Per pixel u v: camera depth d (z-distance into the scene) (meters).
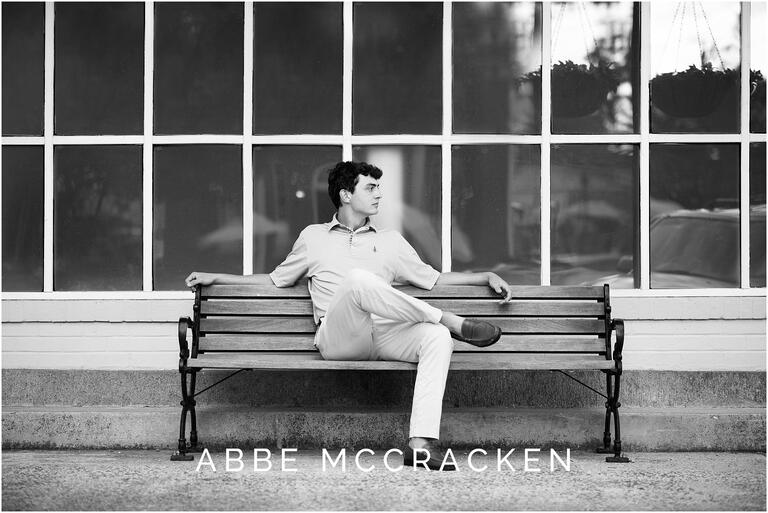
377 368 5.90
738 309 6.82
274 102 7.02
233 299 6.50
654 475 5.65
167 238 6.99
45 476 5.58
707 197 7.00
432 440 5.80
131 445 6.41
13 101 7.00
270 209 7.02
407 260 6.44
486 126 7.01
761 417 6.39
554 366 5.96
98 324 6.85
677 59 7.02
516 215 6.99
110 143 6.99
